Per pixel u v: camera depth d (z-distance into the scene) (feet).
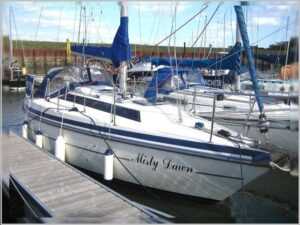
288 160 17.22
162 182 17.01
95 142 18.71
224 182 15.60
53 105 22.77
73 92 23.52
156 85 21.56
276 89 29.07
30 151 20.90
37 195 15.07
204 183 16.03
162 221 13.24
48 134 21.84
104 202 14.66
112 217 13.43
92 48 22.29
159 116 18.83
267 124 19.54
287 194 17.89
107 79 25.70
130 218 13.42
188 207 16.85
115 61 21.21
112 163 17.89
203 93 26.18
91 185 16.25
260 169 14.83
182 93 24.23
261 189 18.61
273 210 16.52
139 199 17.74
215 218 15.93
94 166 19.16
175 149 16.01
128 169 17.80
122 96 21.62
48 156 20.08
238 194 17.95
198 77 29.66
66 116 20.18
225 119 22.13
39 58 84.53
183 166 16.14
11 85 63.26
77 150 19.79
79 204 14.42
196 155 15.58
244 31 18.93
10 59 62.13
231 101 24.85
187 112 20.81
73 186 16.10
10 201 16.43
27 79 28.32
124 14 20.52
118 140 17.60
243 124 20.97
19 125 33.73
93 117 19.31
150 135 16.71
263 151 14.94
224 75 29.04
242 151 14.96
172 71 23.25
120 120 18.69
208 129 17.48
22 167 18.25
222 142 15.62
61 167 18.39
